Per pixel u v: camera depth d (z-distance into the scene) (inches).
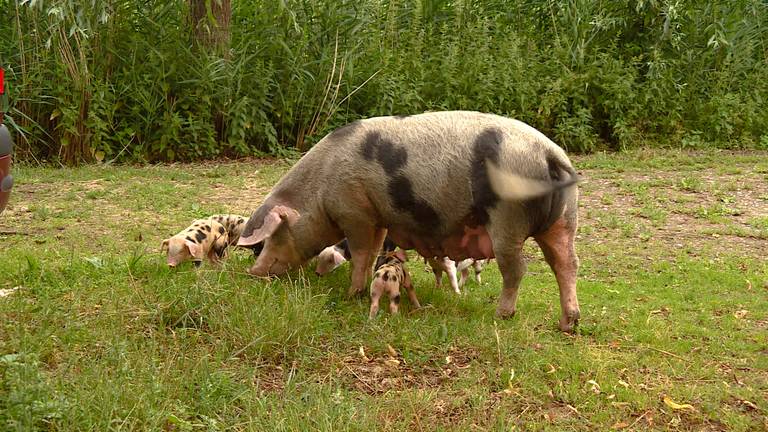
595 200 475.8
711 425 203.0
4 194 231.8
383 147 266.2
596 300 301.6
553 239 258.8
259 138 605.3
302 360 224.1
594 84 659.4
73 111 537.3
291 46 614.2
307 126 618.5
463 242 267.0
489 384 220.2
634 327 270.1
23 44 545.3
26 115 546.6
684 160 587.2
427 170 257.9
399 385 219.5
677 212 448.1
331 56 615.5
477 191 251.3
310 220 282.8
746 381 229.0
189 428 179.0
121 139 562.3
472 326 257.8
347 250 329.1
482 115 263.1
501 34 689.6
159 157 577.9
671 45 687.7
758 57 727.7
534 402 211.5
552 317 279.7
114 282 271.1
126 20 578.9
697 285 324.8
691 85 683.4
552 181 250.1
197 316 242.4
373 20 641.6
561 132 638.5
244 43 605.3
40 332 213.5
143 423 175.8
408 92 619.8
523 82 644.7
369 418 189.5
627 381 225.1
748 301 303.0
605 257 366.6
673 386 221.8
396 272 268.7
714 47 667.4
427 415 199.0
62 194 447.5
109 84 557.9
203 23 583.8
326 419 182.9
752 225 418.6
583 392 216.1
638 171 558.6
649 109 668.1
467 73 641.0
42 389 172.2
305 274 306.5
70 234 362.9
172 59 580.4
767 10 725.9
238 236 326.0
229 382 201.9
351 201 273.6
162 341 227.5
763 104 688.4
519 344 246.1
